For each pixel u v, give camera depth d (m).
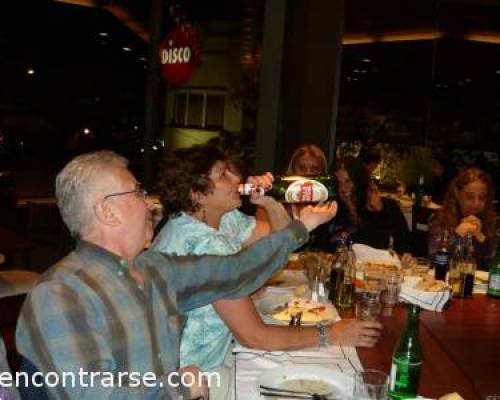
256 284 1.47
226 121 4.40
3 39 4.25
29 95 4.46
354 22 4.33
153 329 1.24
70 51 4.43
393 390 1.35
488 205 2.86
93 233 1.20
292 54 4.16
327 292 2.12
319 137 4.19
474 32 4.88
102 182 1.17
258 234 2.29
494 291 2.27
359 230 3.00
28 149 4.69
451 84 4.90
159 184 1.63
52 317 1.07
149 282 1.30
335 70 4.14
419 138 4.91
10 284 3.05
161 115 4.45
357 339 1.65
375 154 4.15
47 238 5.10
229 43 4.30
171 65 4.02
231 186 1.64
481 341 1.75
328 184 1.81
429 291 2.07
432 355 1.60
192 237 1.57
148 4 4.41
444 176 5.00
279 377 1.40
